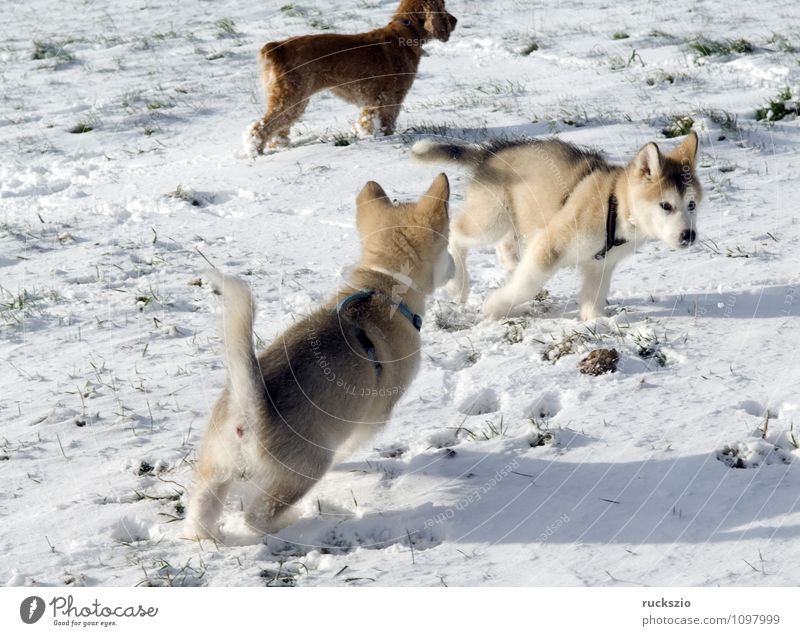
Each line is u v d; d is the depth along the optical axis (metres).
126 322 11.43
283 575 6.64
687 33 25.64
